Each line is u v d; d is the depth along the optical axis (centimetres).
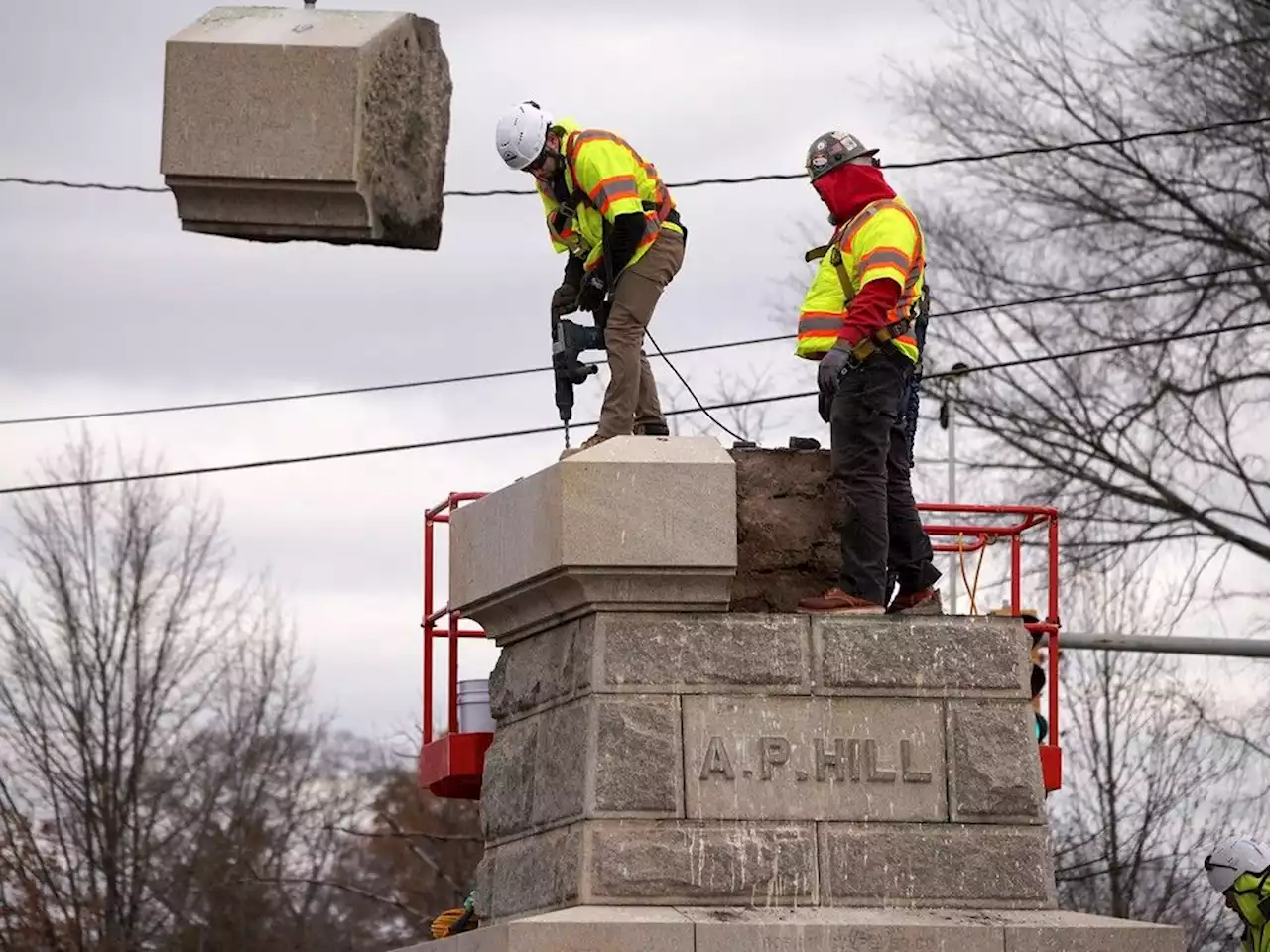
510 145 2230
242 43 1650
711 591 1900
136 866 6512
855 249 2066
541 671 1991
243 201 1670
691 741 1880
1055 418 6062
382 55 1672
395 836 6066
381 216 1689
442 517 2319
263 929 6725
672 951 1786
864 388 2011
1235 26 6275
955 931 1825
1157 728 5284
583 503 1883
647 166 2230
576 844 1869
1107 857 5153
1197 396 6100
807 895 1864
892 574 2253
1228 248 6216
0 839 6341
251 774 6975
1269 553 5975
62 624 6688
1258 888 2345
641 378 2253
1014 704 1928
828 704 1905
